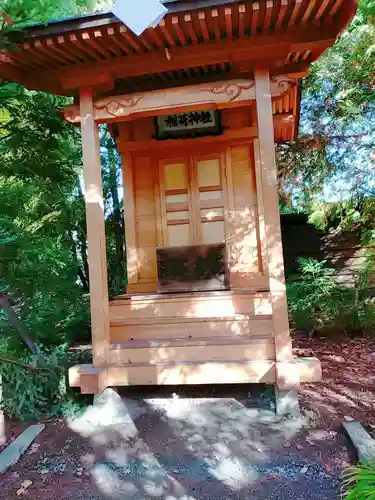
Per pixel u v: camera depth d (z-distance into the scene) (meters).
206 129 4.85
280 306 3.45
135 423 3.37
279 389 3.32
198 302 4.05
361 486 1.97
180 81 4.73
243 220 4.95
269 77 3.56
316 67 7.21
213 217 5.01
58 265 5.86
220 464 2.76
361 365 4.88
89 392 3.45
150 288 5.06
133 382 3.56
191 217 5.04
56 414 3.62
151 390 4.04
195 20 3.17
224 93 3.62
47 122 5.08
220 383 3.76
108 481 2.61
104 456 2.91
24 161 5.04
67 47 3.44
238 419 3.35
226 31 3.41
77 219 6.89
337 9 3.16
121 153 5.14
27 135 4.98
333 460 2.70
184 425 3.31
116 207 8.45
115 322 3.92
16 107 5.05
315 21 3.35
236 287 4.80
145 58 3.67
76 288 6.41
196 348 3.61
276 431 3.13
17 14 3.45
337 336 6.36
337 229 7.53
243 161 4.98
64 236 7.29
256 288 4.37
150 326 3.89
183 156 5.09
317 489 2.42
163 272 4.27
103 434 3.21
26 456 2.93
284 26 3.41
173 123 4.86
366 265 7.13
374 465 2.25
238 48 3.52
